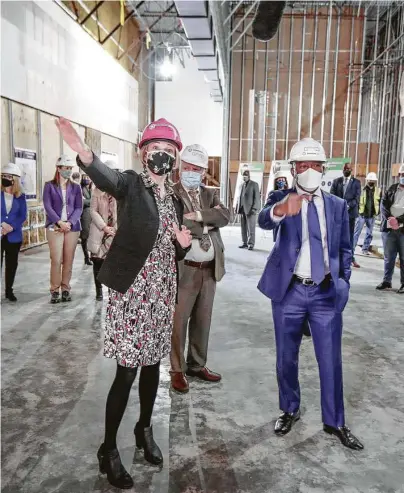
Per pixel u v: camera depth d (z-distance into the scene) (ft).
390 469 6.95
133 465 6.90
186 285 9.20
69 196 15.99
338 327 7.59
